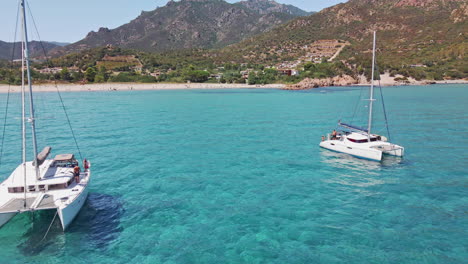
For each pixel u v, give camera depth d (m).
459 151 33.38
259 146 37.25
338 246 15.74
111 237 16.75
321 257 14.83
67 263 14.50
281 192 22.91
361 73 163.88
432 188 23.41
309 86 143.62
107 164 30.11
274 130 47.31
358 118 57.22
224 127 50.47
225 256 14.96
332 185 24.27
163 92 136.62
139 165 29.81
